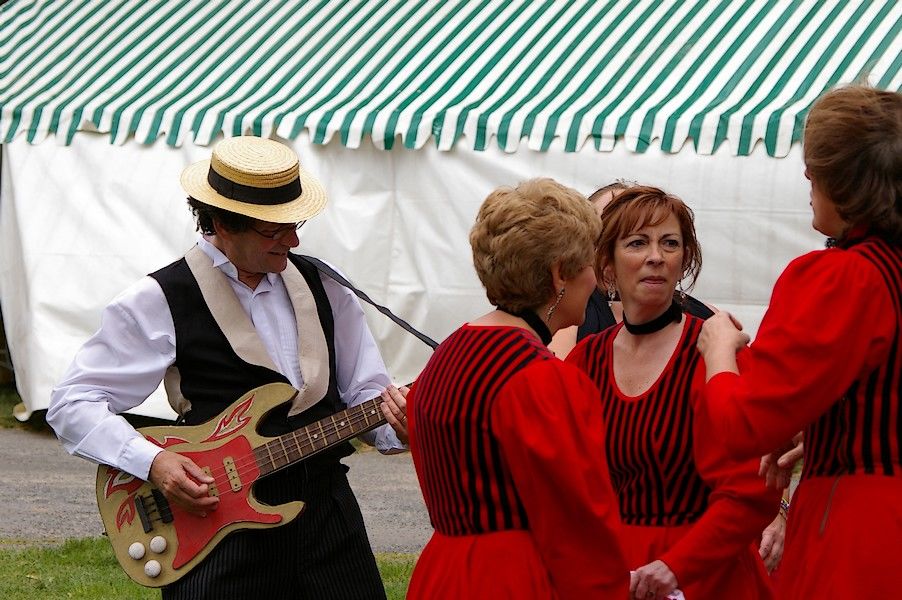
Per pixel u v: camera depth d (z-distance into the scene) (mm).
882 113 3045
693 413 3582
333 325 4406
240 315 4215
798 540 3236
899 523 3031
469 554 3176
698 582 3580
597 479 3072
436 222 10602
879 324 3021
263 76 11930
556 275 3252
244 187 4078
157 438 4160
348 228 10781
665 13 11586
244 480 4117
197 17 13203
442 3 12594
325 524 4238
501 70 11273
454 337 3318
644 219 3746
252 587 4117
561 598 3105
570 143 10211
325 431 4145
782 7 11164
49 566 6668
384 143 10633
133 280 11148
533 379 3080
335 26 12570
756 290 9961
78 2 13938
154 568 4129
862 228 3121
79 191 11375
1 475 9328
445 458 3229
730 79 10469
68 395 4152
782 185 9781
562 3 12180
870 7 10805
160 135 11266
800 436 3551
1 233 11664
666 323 3756
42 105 11633
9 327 11633
